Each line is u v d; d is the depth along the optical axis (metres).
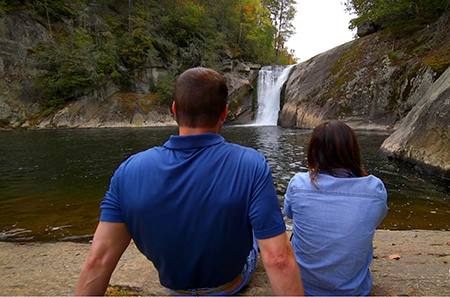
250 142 10.93
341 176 1.28
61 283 1.78
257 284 1.52
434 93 6.47
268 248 0.81
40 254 2.48
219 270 0.92
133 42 23.42
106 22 24.38
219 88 0.88
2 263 2.26
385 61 16.02
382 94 15.57
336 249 1.22
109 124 20.03
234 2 34.66
